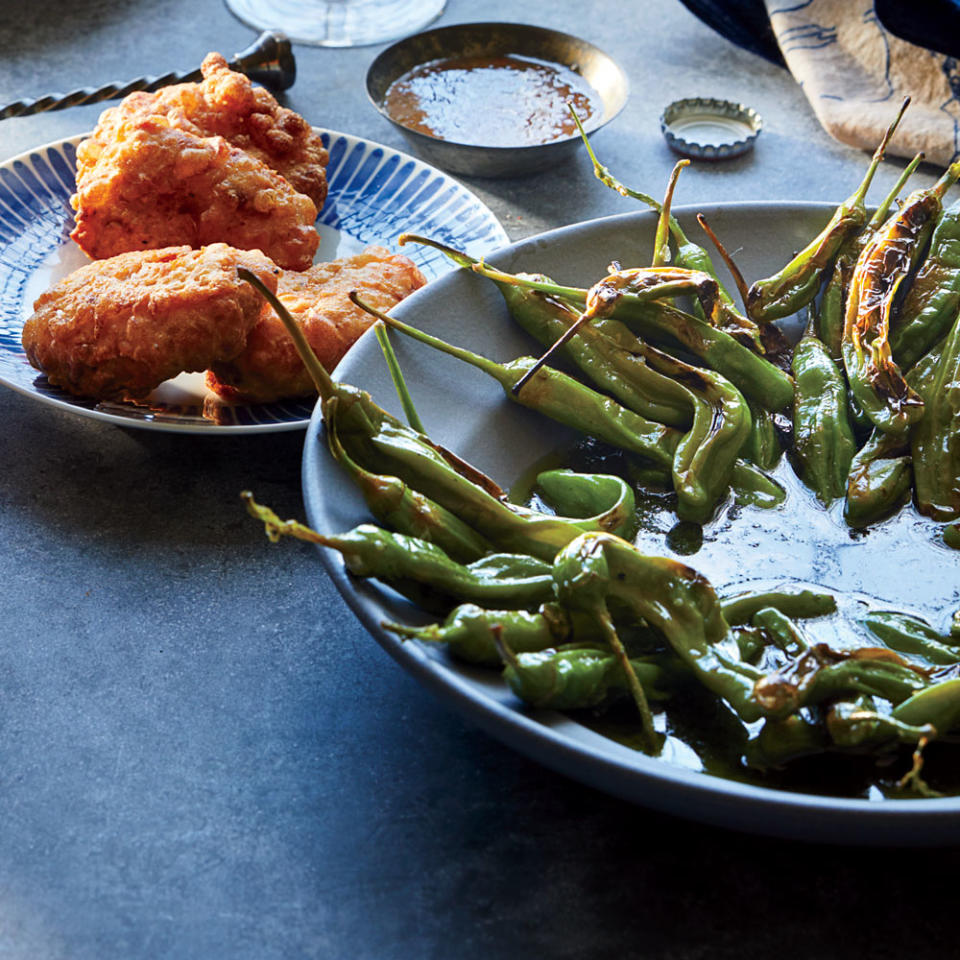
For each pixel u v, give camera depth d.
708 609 0.44
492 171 0.61
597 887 0.43
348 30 0.68
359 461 0.47
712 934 0.42
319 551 0.45
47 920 0.42
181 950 0.41
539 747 0.38
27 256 0.56
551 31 0.64
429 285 0.51
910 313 0.52
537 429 0.51
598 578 0.42
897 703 0.42
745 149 0.63
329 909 0.42
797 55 0.65
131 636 0.49
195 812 0.46
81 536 0.51
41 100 0.60
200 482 0.52
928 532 0.50
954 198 0.61
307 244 0.55
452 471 0.47
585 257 0.53
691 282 0.50
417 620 0.44
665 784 0.37
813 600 0.48
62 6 0.69
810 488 0.51
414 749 0.47
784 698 0.40
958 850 0.44
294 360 0.52
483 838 0.45
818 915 0.42
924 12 0.60
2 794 0.46
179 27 0.68
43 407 0.54
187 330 0.51
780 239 0.54
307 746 0.47
